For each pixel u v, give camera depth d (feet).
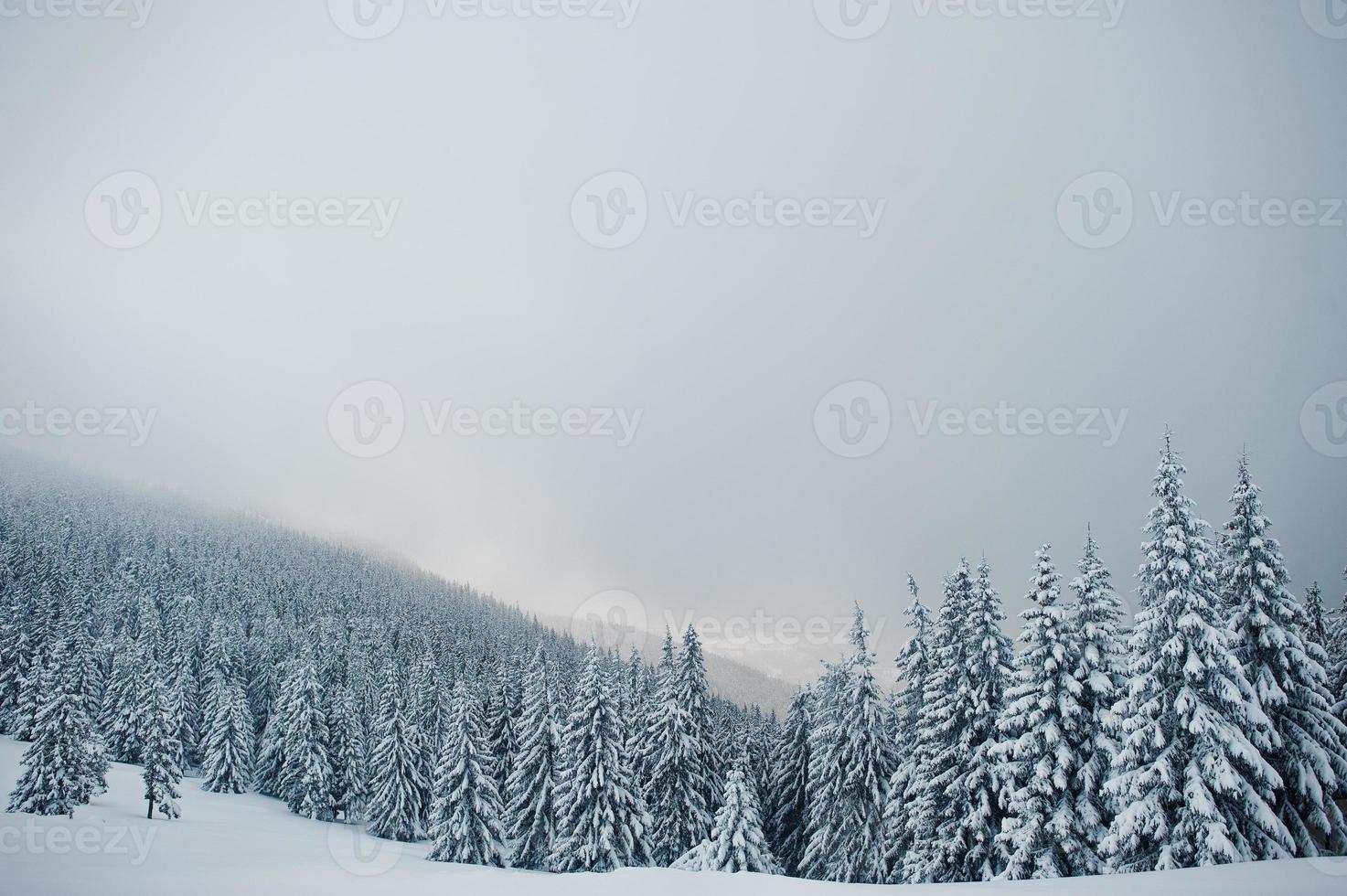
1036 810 81.97
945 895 51.88
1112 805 75.56
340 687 234.79
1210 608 70.38
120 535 457.27
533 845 138.72
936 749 97.50
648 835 131.75
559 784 134.00
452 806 143.02
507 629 493.77
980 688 95.45
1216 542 79.20
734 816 117.80
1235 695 68.23
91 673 156.15
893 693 114.93
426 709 205.57
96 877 69.36
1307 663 71.61
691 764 139.74
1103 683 80.48
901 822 105.60
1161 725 72.54
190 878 68.33
